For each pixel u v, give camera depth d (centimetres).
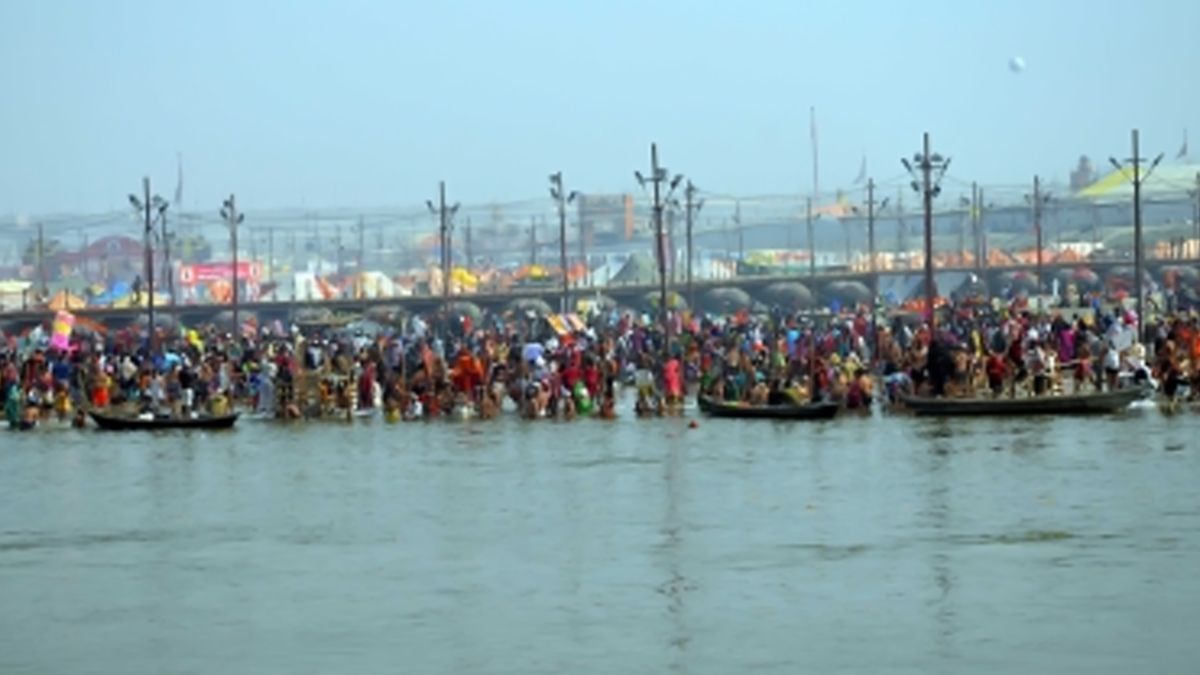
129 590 4488
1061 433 7356
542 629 3916
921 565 4516
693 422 8450
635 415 8950
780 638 3778
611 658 3653
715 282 19688
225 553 5025
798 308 18712
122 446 8169
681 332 11319
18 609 4259
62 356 10100
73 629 4031
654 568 4575
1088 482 5919
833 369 8862
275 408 9494
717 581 4378
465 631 3916
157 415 9031
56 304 18050
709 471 6569
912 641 3725
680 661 3619
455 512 5700
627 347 11331
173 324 14850
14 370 9331
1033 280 18988
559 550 4897
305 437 8331
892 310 13562
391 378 9244
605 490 6128
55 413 9738
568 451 7394
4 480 6925
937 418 8119
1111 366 8456
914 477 6194
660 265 10931
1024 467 6350
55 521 5750
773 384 8675
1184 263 19512
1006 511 5359
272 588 4456
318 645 3831
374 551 4975
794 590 4244
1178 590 4141
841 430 7838
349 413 9219
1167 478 5956
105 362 10381
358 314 16162
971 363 8512
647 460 6988
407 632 3925
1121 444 6925
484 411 9094
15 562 4953
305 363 9788
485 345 10094
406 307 17825
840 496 5797
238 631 3978
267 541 5219
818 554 4716
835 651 3659
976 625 3844
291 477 6781
